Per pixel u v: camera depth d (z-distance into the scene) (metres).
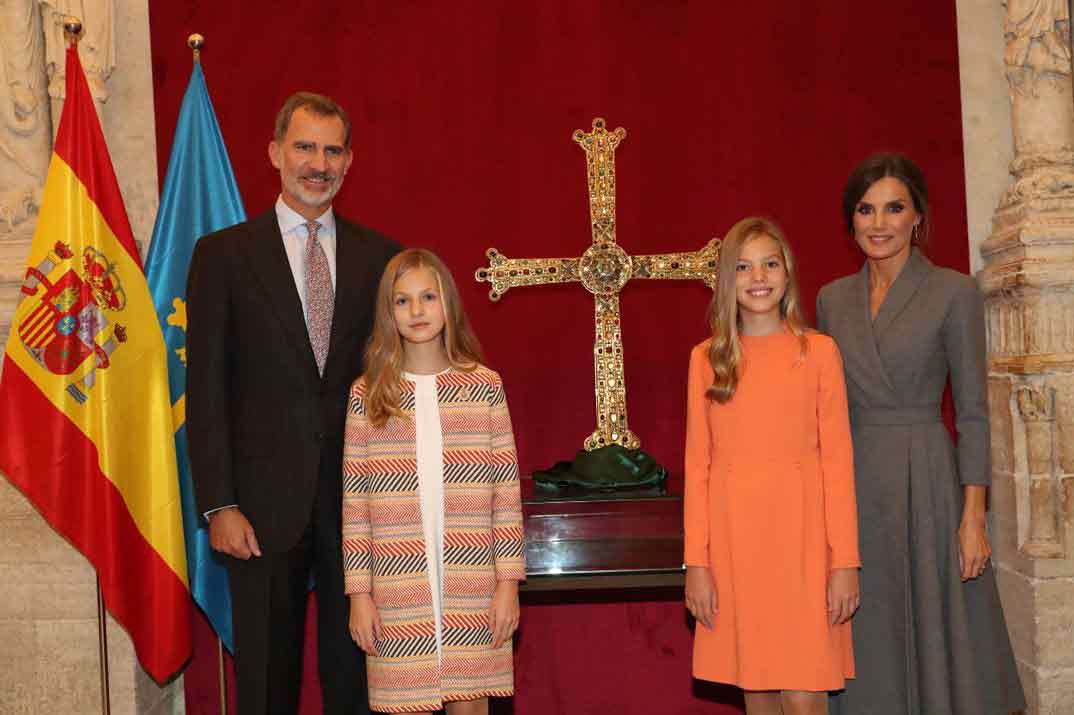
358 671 2.58
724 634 2.38
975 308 2.46
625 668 3.47
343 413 2.58
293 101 2.64
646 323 3.44
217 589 3.06
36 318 2.72
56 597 3.03
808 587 2.30
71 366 2.73
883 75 3.42
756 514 2.33
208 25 3.37
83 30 3.18
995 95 3.42
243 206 3.16
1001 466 3.22
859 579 2.45
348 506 2.37
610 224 3.02
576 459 2.99
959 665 2.38
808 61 3.42
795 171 3.42
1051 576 3.04
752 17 3.42
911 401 2.46
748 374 2.38
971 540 2.40
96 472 2.73
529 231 3.42
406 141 3.40
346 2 3.39
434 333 2.39
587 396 3.43
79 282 2.75
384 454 2.35
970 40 3.42
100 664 2.89
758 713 2.42
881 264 2.58
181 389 3.03
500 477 2.40
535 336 3.43
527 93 3.41
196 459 2.47
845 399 2.37
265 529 2.49
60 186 2.77
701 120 3.42
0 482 2.99
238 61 3.37
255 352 2.54
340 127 2.64
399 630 2.30
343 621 2.56
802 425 2.35
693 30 3.42
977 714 2.36
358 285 2.63
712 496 2.42
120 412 2.79
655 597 3.46
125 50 3.36
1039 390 3.02
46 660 3.04
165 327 3.02
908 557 2.42
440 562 2.33
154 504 2.85
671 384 3.44
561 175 3.42
